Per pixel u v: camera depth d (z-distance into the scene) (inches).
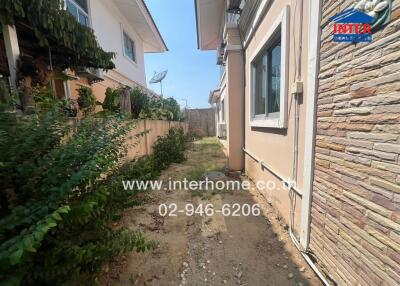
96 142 72.7
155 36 415.8
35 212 46.6
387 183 46.3
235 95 197.9
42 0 96.6
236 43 190.4
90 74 213.0
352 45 54.0
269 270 76.5
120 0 287.3
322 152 69.8
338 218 62.8
